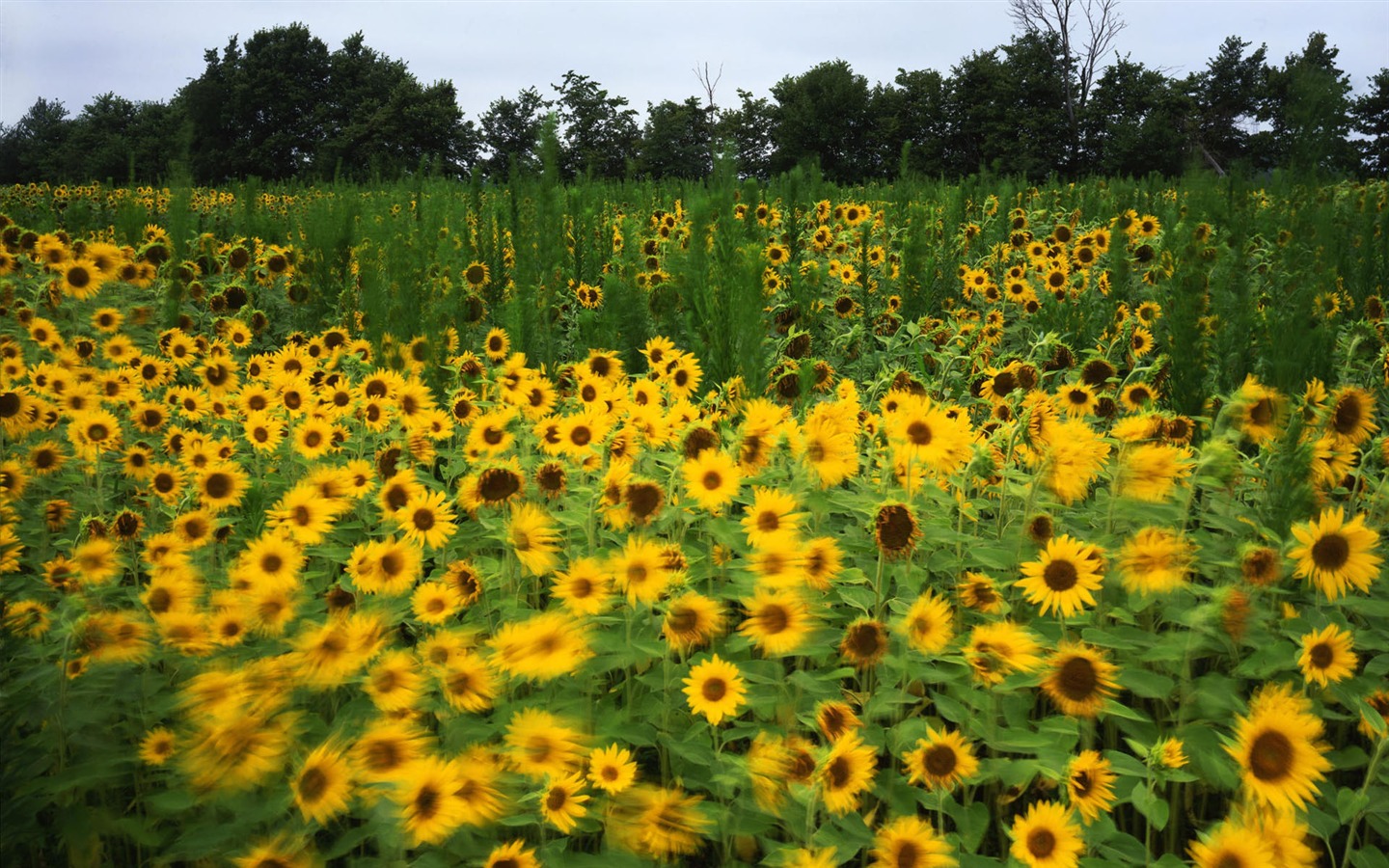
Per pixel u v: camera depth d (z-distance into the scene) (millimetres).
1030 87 52062
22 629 2283
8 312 5188
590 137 60594
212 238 7961
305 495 2865
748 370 3994
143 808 2232
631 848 2035
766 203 9398
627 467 2789
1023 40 52719
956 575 2693
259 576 2531
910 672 2264
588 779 2125
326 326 7363
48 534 3260
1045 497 2848
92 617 2268
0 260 5902
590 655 2254
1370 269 5262
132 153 10672
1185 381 3898
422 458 3586
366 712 2266
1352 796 1989
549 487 2934
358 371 4816
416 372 4543
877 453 2996
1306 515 2594
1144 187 11789
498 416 3309
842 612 2756
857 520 3031
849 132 58062
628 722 2338
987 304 7270
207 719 2020
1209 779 2090
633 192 11922
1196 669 2693
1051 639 2504
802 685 2258
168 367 4871
